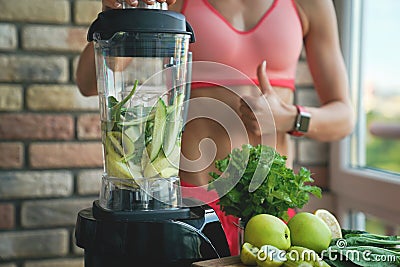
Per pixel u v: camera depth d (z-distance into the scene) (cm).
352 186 249
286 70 181
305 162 266
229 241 142
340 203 260
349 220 253
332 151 263
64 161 241
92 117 243
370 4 242
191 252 109
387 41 229
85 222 111
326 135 187
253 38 174
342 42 253
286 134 182
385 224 227
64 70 239
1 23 231
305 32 191
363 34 248
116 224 107
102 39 109
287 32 178
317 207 265
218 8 173
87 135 243
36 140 238
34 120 237
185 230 108
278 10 178
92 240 109
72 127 241
